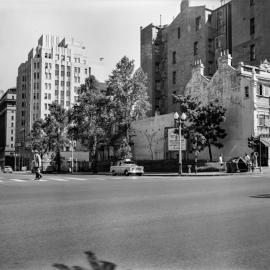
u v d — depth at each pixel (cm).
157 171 4641
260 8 4988
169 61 6600
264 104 4128
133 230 728
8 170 8006
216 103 4397
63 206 1059
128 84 4894
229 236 674
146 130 5669
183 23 6322
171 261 525
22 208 1022
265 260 530
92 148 5419
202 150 4344
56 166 7350
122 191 1514
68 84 13325
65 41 13750
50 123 6894
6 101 16450
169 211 957
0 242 634
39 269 489
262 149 4019
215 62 5850
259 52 4975
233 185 1789
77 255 555
